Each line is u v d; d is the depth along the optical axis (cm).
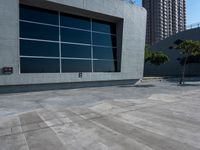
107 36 2186
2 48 1484
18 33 1552
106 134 583
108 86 2106
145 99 1204
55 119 759
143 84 2333
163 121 711
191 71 4547
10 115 828
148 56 2586
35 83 1641
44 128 650
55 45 1786
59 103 1093
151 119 741
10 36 1515
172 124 671
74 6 1838
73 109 933
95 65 2055
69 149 484
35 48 1670
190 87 1909
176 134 571
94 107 975
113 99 1212
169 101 1127
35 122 721
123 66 2227
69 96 1364
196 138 538
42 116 807
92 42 2050
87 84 2000
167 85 2155
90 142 525
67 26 1886
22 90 1612
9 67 1516
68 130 625
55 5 1758
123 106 993
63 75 1797
